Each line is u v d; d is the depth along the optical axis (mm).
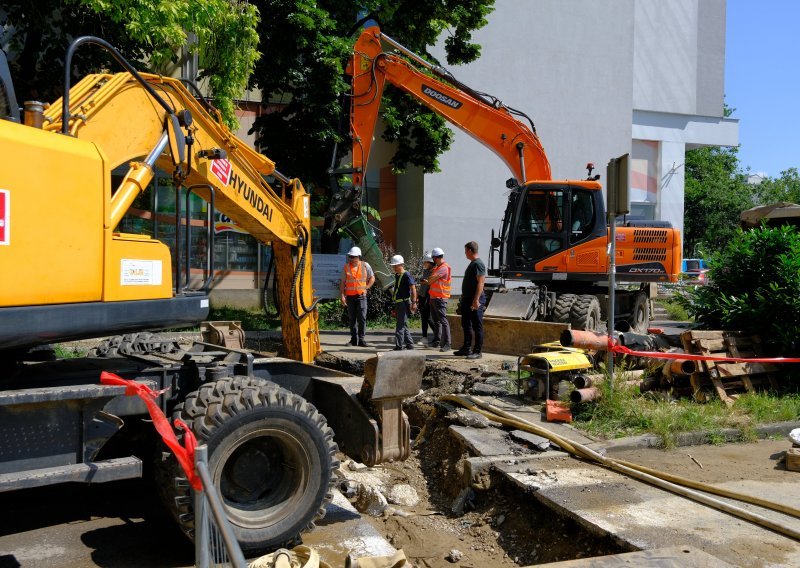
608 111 23938
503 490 5801
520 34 22609
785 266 8453
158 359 5301
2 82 3816
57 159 3805
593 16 23578
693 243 41938
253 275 18219
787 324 8305
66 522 4746
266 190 7480
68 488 5438
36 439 3793
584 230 12102
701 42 30094
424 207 21078
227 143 6672
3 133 3535
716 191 40469
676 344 8906
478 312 10711
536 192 12148
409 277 11477
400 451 5094
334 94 15320
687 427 6816
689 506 5039
